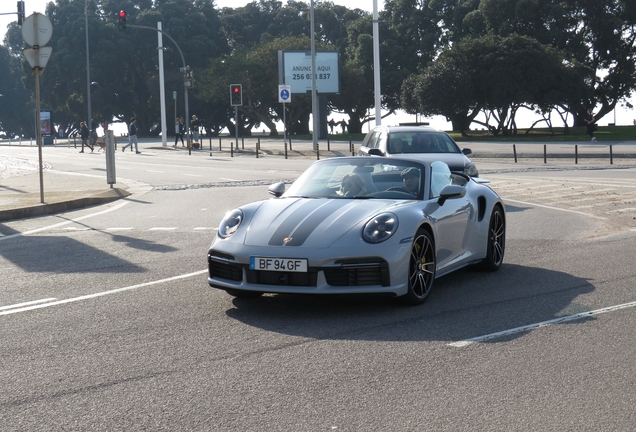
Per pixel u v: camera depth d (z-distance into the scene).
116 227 12.02
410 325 5.76
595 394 4.15
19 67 104.75
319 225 6.18
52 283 7.55
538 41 58.94
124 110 83.44
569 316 6.00
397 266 6.03
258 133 89.88
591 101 65.81
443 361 4.80
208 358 4.91
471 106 59.88
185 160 33.47
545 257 8.97
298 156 37.81
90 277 7.85
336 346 5.18
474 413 3.87
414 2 74.19
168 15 82.44
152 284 7.45
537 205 14.83
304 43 68.44
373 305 6.47
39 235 11.23
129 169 27.02
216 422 3.77
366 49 72.81
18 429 3.71
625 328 5.59
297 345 5.21
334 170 7.47
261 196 16.95
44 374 4.60
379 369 4.64
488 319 5.94
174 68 80.94
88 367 4.74
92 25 78.31
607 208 14.03
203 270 8.18
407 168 7.33
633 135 53.56
